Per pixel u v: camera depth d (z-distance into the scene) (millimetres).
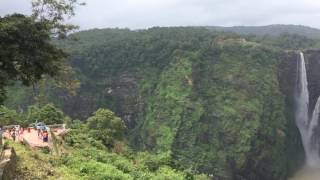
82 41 138125
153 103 108188
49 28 20047
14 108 101375
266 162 94312
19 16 18672
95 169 25234
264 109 99688
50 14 20625
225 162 93125
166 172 36562
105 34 155500
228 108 101000
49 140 31922
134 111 112875
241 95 103562
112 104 114812
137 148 103812
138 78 115375
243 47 116188
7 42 18062
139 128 108062
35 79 20328
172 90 106375
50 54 19531
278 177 93812
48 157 25609
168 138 97938
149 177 30812
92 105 113188
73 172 23328
